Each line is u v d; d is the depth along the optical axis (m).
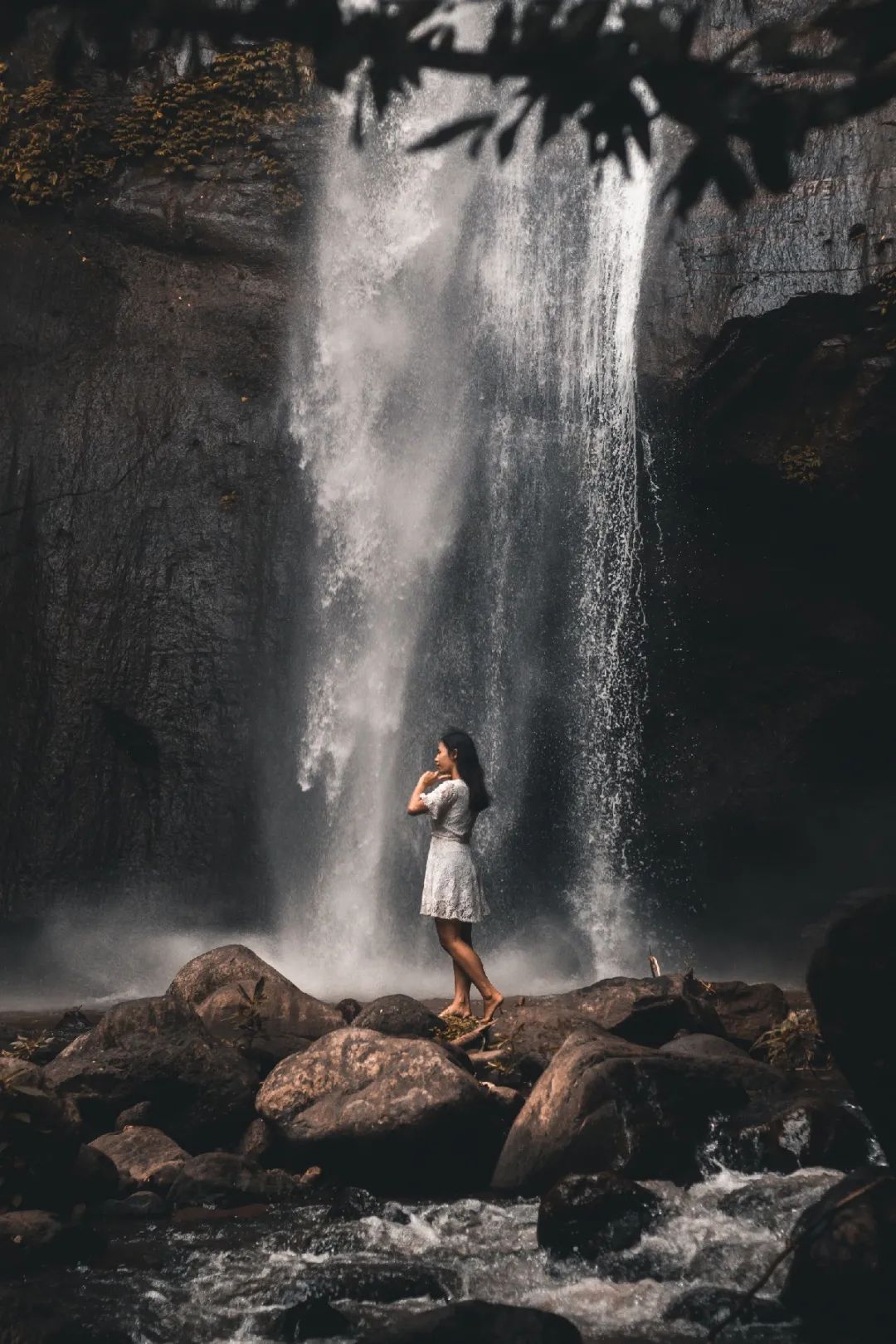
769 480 13.34
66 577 14.23
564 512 14.55
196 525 14.66
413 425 15.14
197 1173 5.55
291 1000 7.56
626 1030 7.50
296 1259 4.71
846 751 13.95
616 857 14.31
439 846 8.19
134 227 15.20
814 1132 5.62
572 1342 3.70
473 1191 5.66
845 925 3.97
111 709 14.11
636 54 1.70
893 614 13.70
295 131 15.38
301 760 14.48
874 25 1.72
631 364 14.09
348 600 14.87
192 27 1.73
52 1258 4.66
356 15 1.73
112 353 14.89
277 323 15.17
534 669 14.62
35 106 15.02
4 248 14.81
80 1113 5.90
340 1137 5.68
